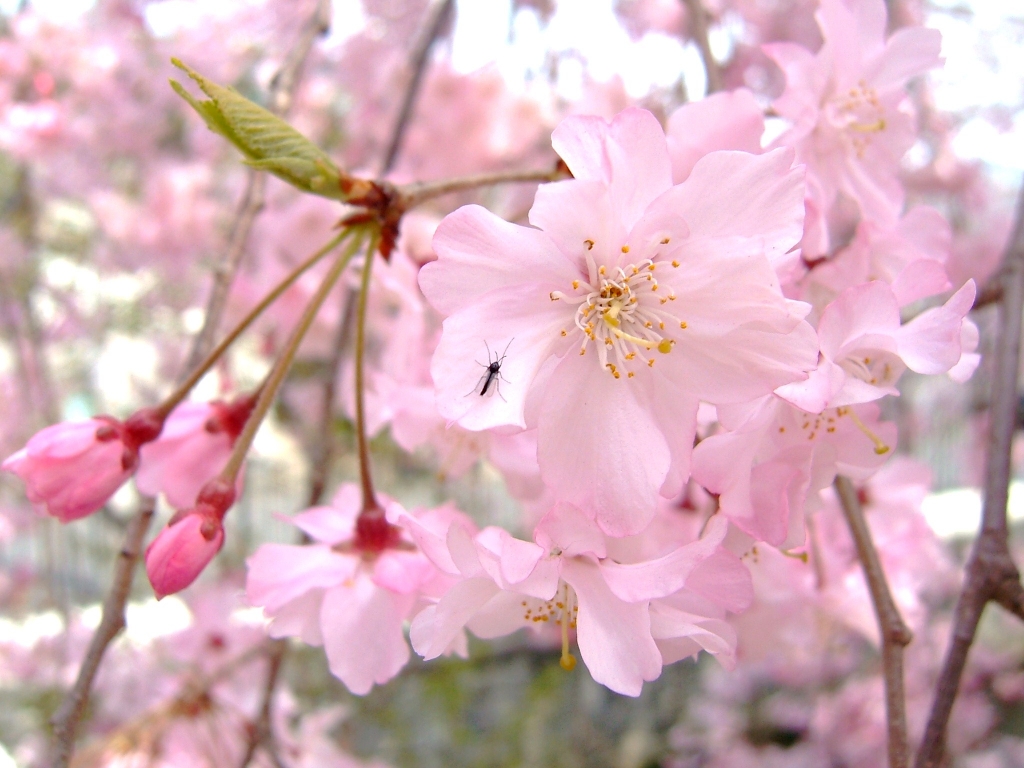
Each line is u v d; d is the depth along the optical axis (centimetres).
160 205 31
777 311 7
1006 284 12
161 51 32
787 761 32
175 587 8
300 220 16
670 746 38
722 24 27
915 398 37
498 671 44
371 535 9
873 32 9
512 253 7
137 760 15
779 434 8
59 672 28
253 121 8
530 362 7
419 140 25
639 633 7
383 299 15
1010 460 10
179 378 11
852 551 12
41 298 34
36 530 34
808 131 9
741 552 8
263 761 16
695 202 7
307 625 9
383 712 37
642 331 7
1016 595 9
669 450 7
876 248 9
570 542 7
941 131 33
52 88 30
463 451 10
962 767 31
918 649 28
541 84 25
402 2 31
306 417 32
